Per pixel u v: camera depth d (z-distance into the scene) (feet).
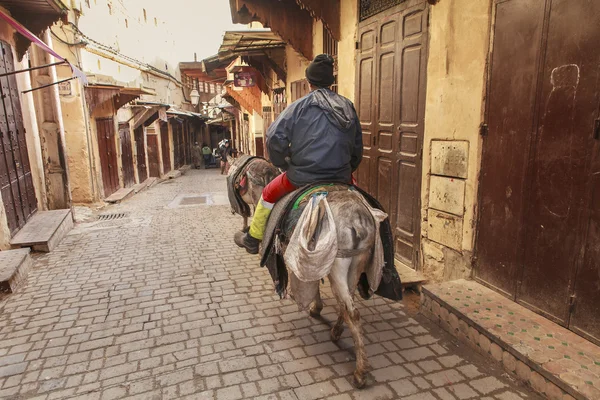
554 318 10.29
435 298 12.12
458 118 12.69
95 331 12.37
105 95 34.68
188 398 9.29
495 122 11.48
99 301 14.51
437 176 13.83
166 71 79.10
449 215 13.47
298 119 9.77
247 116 64.75
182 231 24.57
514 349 9.43
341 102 10.07
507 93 11.03
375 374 10.02
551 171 9.97
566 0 9.30
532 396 9.00
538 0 9.96
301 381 9.82
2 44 20.38
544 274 10.43
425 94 14.10
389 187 16.80
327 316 13.20
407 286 14.62
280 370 10.28
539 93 10.12
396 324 12.46
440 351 10.92
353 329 9.12
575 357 8.97
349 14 19.15
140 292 15.25
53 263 18.67
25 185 23.08
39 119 26.50
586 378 8.29
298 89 28.96
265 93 43.57
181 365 10.55
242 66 40.83
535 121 10.28
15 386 9.81
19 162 22.16
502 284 11.78
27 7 21.24
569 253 9.72
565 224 9.75
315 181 9.87
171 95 82.53
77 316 13.37
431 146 13.96
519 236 11.05
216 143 128.26
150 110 50.31
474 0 11.76
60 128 27.04
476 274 12.71
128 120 46.34
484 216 12.17
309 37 24.68
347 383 9.71
